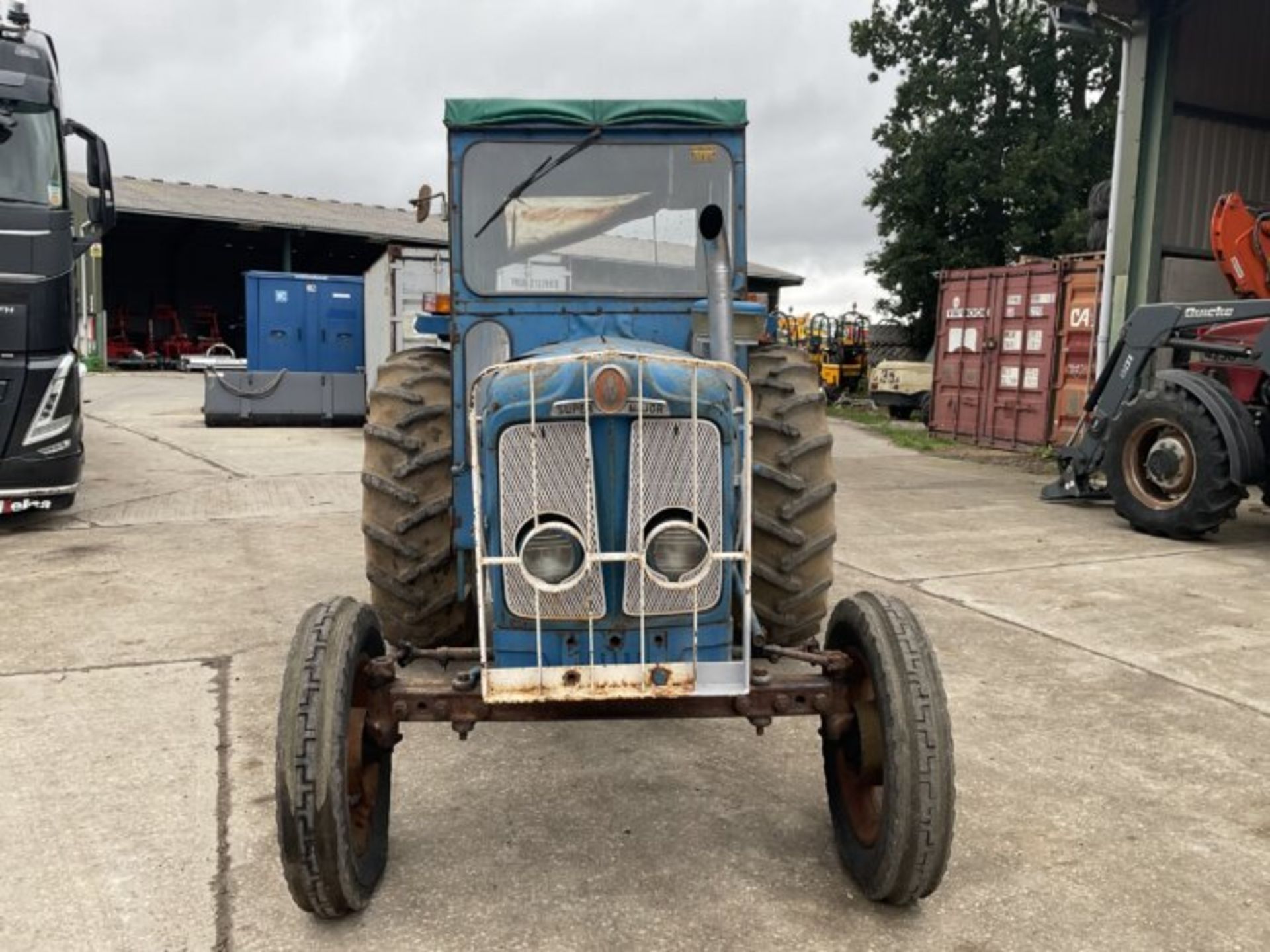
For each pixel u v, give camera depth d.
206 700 4.18
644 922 2.71
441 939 2.64
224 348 29.97
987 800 3.39
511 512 2.73
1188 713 4.14
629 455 2.69
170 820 3.23
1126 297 10.97
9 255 6.95
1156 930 2.69
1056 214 23.58
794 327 23.12
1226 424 7.05
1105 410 8.39
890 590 5.90
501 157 3.97
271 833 3.15
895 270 25.30
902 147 25.09
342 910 2.64
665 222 4.02
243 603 5.55
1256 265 8.58
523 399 2.69
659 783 3.54
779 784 3.54
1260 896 2.86
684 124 3.95
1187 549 7.11
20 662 4.62
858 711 2.81
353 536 7.28
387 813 3.00
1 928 2.67
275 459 11.03
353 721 2.71
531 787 3.50
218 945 2.61
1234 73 11.65
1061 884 2.90
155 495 8.87
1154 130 10.70
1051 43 23.83
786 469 3.99
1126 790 3.48
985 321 13.72
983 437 13.82
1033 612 5.50
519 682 2.65
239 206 32.12
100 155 7.61
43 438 7.16
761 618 3.99
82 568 6.32
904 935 2.67
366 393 14.34
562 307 4.00
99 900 2.80
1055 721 4.05
